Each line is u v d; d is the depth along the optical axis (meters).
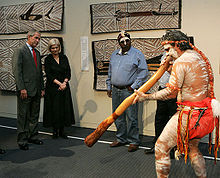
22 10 4.14
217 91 3.16
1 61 4.41
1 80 4.46
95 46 3.72
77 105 4.04
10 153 2.92
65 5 3.91
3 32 4.34
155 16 3.35
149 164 2.61
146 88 1.91
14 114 4.59
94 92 3.89
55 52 3.37
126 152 2.96
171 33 1.79
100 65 3.73
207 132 1.75
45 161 2.69
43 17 4.01
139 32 3.48
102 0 3.64
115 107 3.13
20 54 2.94
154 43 3.37
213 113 1.70
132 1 3.45
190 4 3.17
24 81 3.02
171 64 1.90
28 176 2.34
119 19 3.54
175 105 2.67
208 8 3.09
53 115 3.39
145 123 3.61
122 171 2.45
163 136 1.83
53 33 4.05
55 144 3.24
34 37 3.03
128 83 2.98
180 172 2.41
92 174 2.38
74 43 3.93
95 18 3.67
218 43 3.10
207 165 2.55
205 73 1.72
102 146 3.16
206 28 3.13
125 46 2.94
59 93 3.37
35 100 3.20
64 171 2.45
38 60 3.19
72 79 4.02
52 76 3.36
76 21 3.86
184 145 1.75
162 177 1.87
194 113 1.71
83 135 3.62
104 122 2.09
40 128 3.98
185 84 1.74
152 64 3.41
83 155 2.86
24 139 3.07
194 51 1.77
